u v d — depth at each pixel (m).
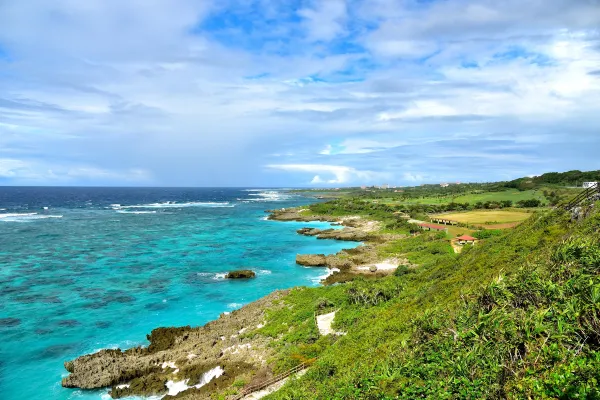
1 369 28.92
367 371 15.30
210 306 43.28
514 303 11.66
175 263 62.69
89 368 28.00
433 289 27.28
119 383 26.92
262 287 50.72
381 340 21.22
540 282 11.00
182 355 30.11
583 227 20.03
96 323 37.78
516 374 8.90
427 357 12.71
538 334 9.58
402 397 11.66
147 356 30.09
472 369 10.06
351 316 32.59
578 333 8.86
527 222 32.97
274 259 67.44
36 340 33.75
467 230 79.75
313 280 54.16
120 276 54.19
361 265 61.47
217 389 24.94
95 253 68.19
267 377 25.30
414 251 67.12
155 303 43.78
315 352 27.34
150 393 25.30
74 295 45.69
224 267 60.94
